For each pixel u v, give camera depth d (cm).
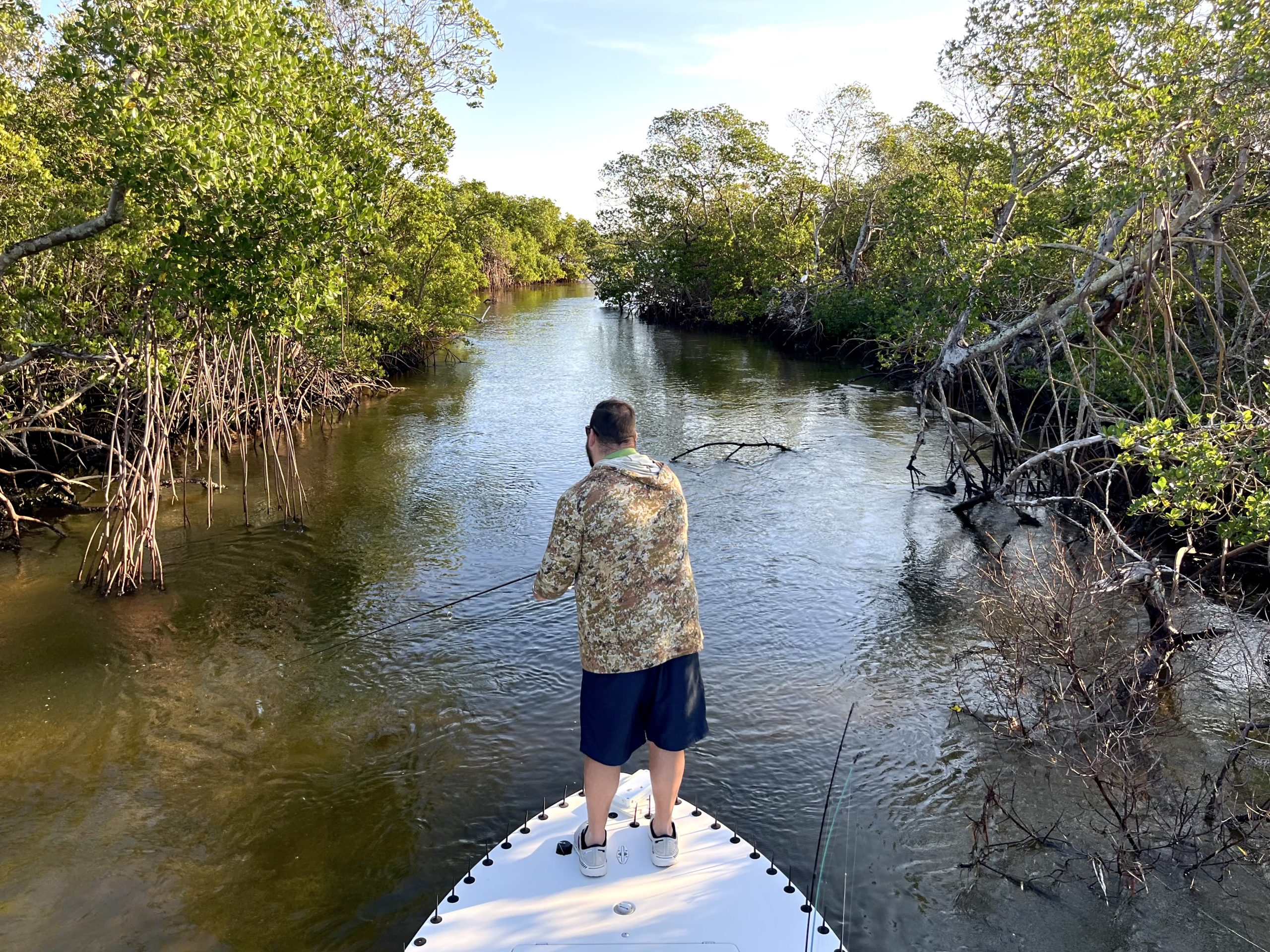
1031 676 607
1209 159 975
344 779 519
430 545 950
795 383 2123
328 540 966
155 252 784
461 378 2236
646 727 305
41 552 940
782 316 3047
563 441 1482
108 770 531
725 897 305
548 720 586
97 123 712
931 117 2425
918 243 1570
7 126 975
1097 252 1041
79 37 714
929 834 459
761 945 282
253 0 804
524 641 708
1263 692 585
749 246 3488
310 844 460
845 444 1428
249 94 758
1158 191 873
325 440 1510
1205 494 696
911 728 566
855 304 2536
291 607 784
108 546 949
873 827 467
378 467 1310
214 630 736
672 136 3812
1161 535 893
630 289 4250
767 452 1372
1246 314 1095
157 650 699
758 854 328
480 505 1102
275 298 748
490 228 5878
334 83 946
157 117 717
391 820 480
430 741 562
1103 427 1011
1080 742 487
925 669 650
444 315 2403
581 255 9744
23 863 443
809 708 595
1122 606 725
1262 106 859
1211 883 415
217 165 675
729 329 3734
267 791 508
